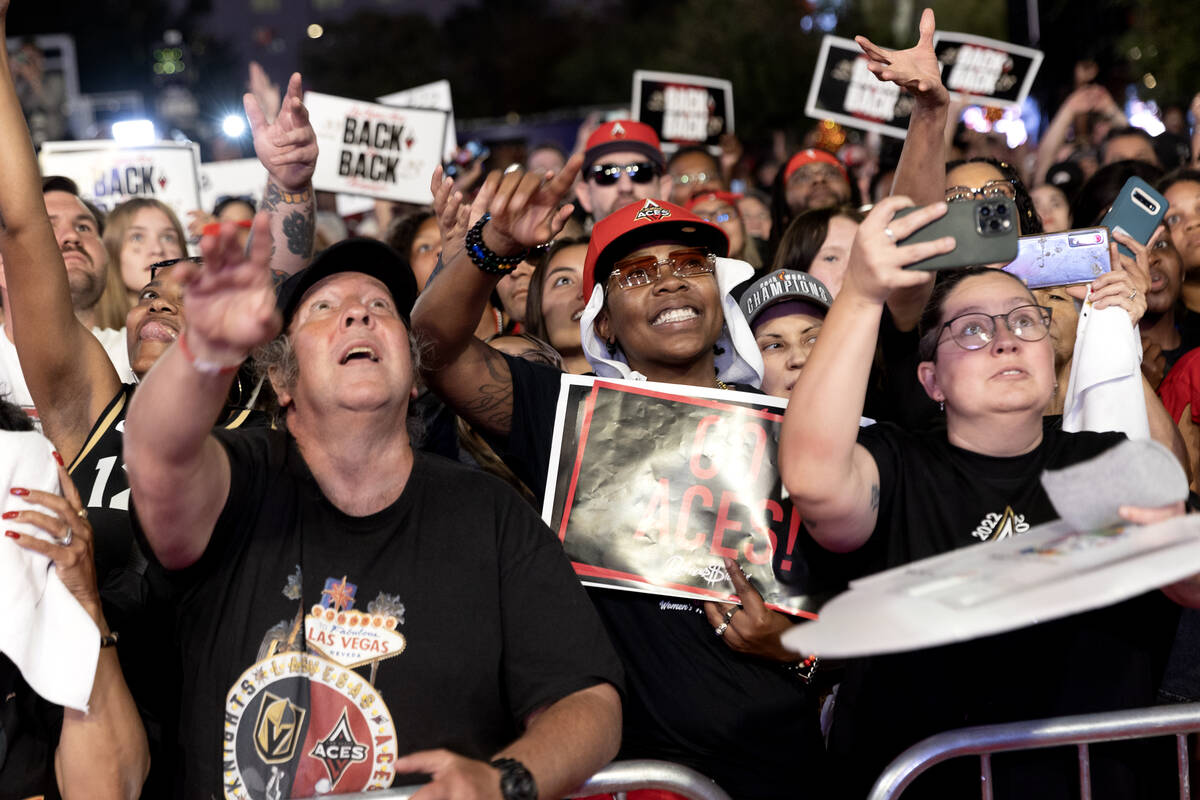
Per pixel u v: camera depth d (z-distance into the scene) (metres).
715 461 2.94
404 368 2.45
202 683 2.31
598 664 2.36
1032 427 2.59
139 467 2.13
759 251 7.25
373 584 2.35
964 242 2.23
